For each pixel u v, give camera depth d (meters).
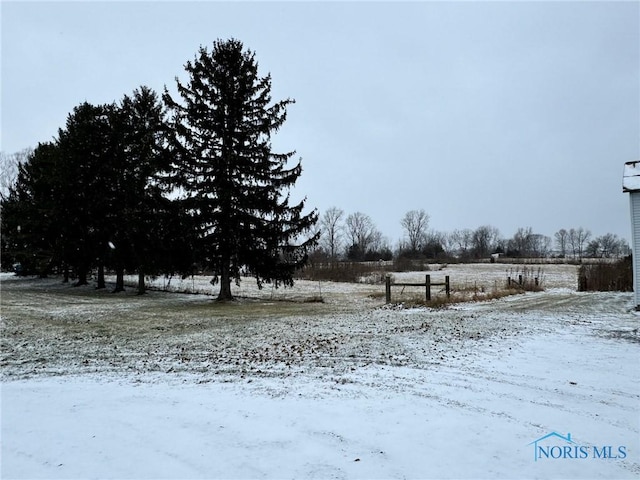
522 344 9.36
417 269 55.47
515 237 106.00
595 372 7.04
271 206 20.19
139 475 3.72
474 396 5.83
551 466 3.86
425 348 8.96
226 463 3.92
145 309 17.95
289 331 11.46
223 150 20.25
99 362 8.25
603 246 100.88
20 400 5.86
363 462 3.91
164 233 21.36
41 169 30.23
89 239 27.75
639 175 16.27
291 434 4.55
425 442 4.34
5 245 36.50
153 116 26.42
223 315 15.61
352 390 6.10
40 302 21.28
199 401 5.70
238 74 20.66
